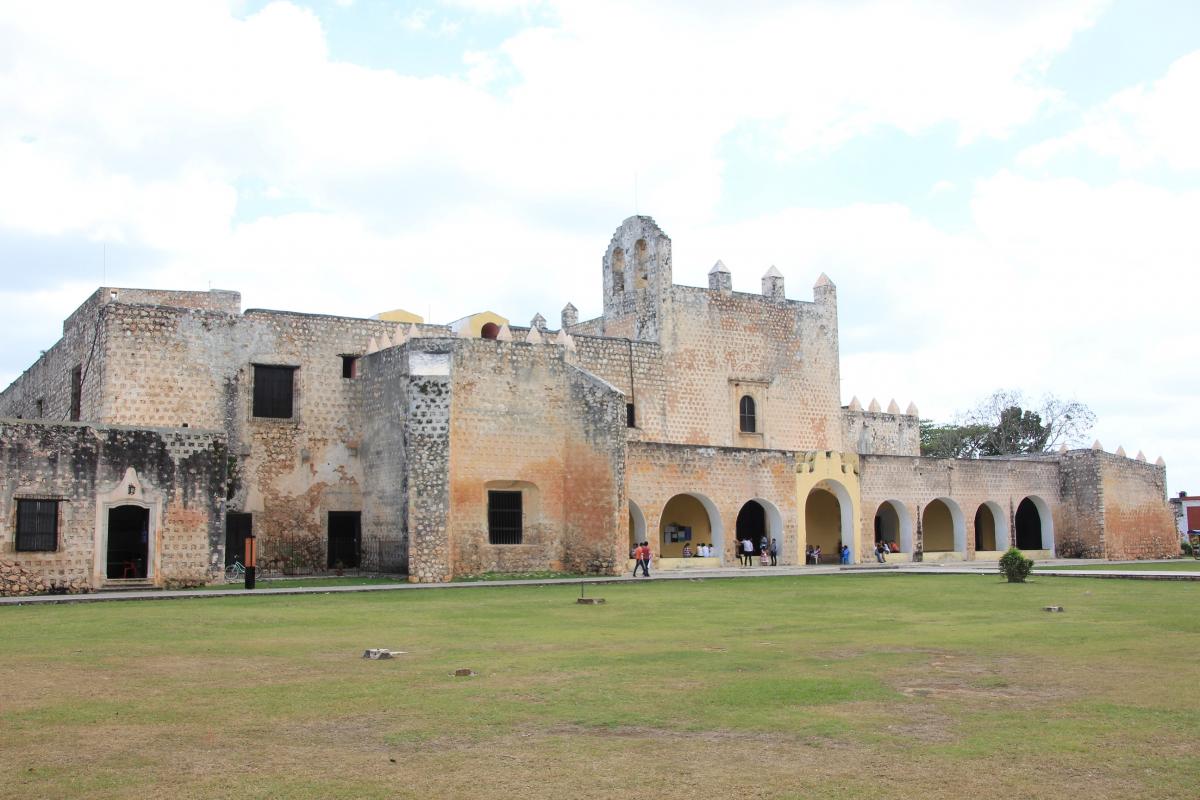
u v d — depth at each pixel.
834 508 50.59
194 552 30.45
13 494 28.00
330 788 8.72
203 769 9.28
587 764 9.44
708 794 8.56
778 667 14.59
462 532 35.97
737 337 50.12
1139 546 56.06
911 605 24.38
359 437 39.00
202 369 36.84
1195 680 13.50
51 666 14.71
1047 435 83.62
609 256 51.06
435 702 12.10
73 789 8.70
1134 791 8.61
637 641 17.52
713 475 43.06
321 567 37.97
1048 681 13.45
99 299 37.53
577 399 38.16
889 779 8.95
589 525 37.44
